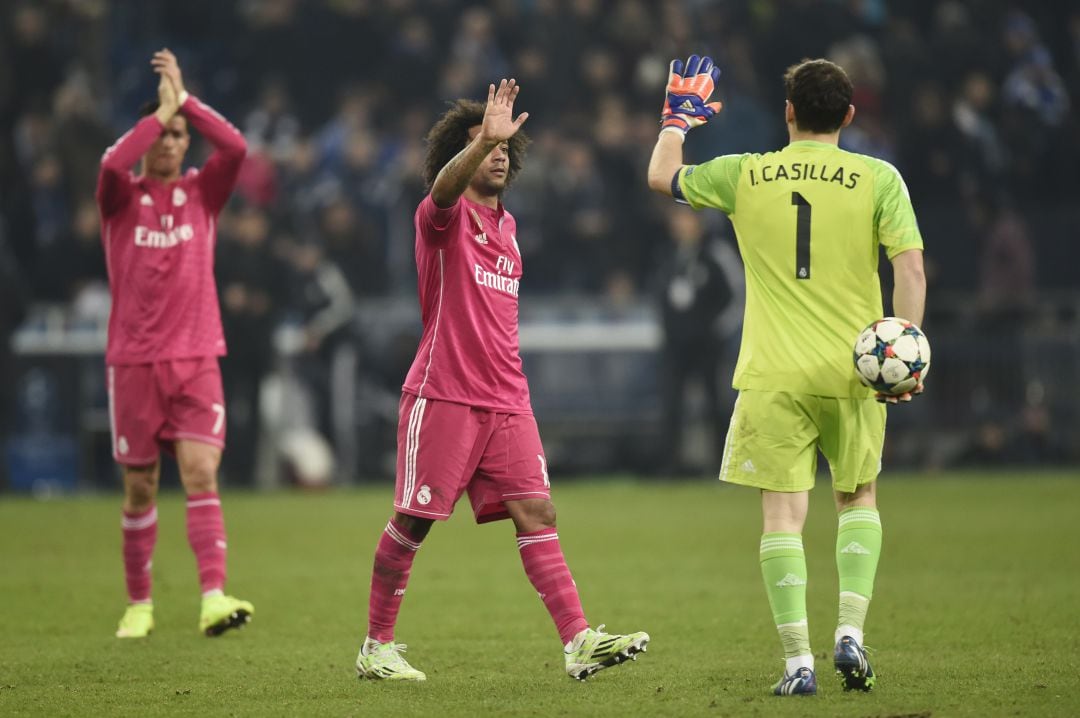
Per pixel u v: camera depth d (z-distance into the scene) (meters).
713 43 75.19
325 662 24.73
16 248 68.62
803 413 21.39
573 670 21.81
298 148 70.88
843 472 21.55
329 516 50.12
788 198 21.58
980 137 71.69
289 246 63.94
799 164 21.72
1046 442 66.25
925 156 71.38
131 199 28.64
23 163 71.06
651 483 62.28
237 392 60.19
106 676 23.38
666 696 21.06
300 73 77.06
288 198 70.31
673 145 22.77
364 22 76.75
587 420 64.94
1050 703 20.11
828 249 21.44
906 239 21.27
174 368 28.59
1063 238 70.81
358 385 63.25
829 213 21.45
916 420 66.56
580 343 65.00
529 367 65.06
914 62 74.75
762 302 21.66
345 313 62.47
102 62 78.69
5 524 47.84
